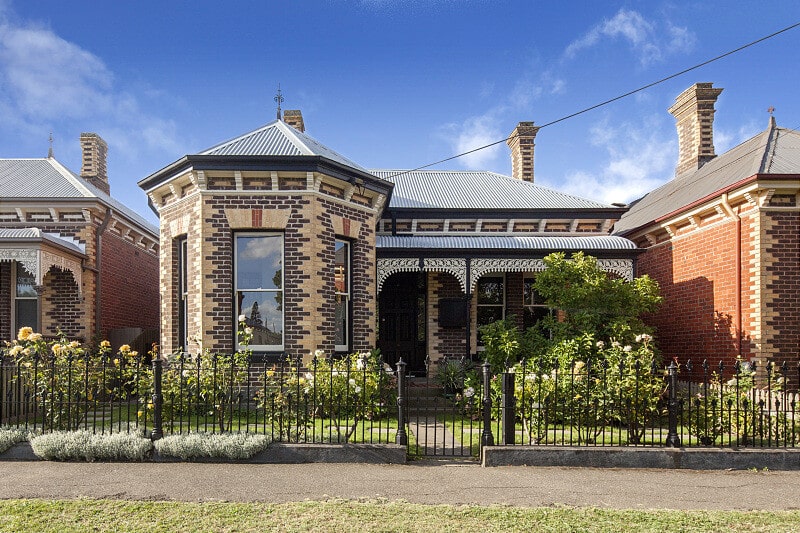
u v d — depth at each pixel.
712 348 12.91
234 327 11.05
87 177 19.55
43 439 7.17
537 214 16.02
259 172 11.01
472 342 15.86
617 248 14.21
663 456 7.10
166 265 12.09
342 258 12.06
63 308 14.70
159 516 5.12
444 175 19.25
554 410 7.71
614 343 9.49
